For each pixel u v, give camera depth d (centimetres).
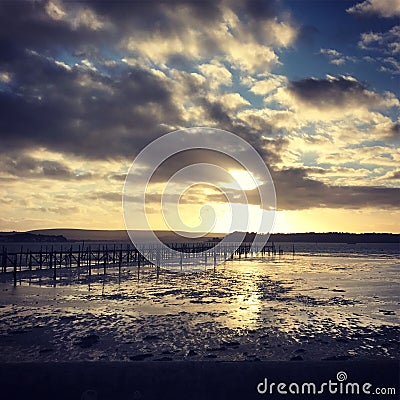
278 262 6025
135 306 1873
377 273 3984
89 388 601
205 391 605
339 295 2338
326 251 11600
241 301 2064
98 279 3145
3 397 588
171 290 2503
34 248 10388
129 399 593
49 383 605
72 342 1213
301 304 1989
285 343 1224
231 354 1102
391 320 1619
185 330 1377
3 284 2764
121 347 1160
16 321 1516
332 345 1215
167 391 604
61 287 2619
